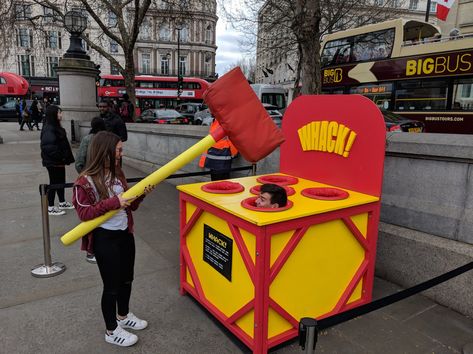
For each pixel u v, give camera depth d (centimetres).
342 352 282
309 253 288
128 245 287
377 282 384
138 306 341
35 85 4306
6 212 606
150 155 947
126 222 279
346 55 1412
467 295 325
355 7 1647
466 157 329
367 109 322
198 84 3419
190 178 776
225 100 275
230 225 281
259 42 1822
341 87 1433
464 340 297
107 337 284
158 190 769
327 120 358
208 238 318
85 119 1438
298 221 269
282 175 406
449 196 348
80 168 496
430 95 1180
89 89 1445
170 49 6300
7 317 318
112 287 276
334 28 1669
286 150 410
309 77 686
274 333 280
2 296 352
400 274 373
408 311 336
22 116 2197
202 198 312
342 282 316
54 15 1891
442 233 353
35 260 430
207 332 305
